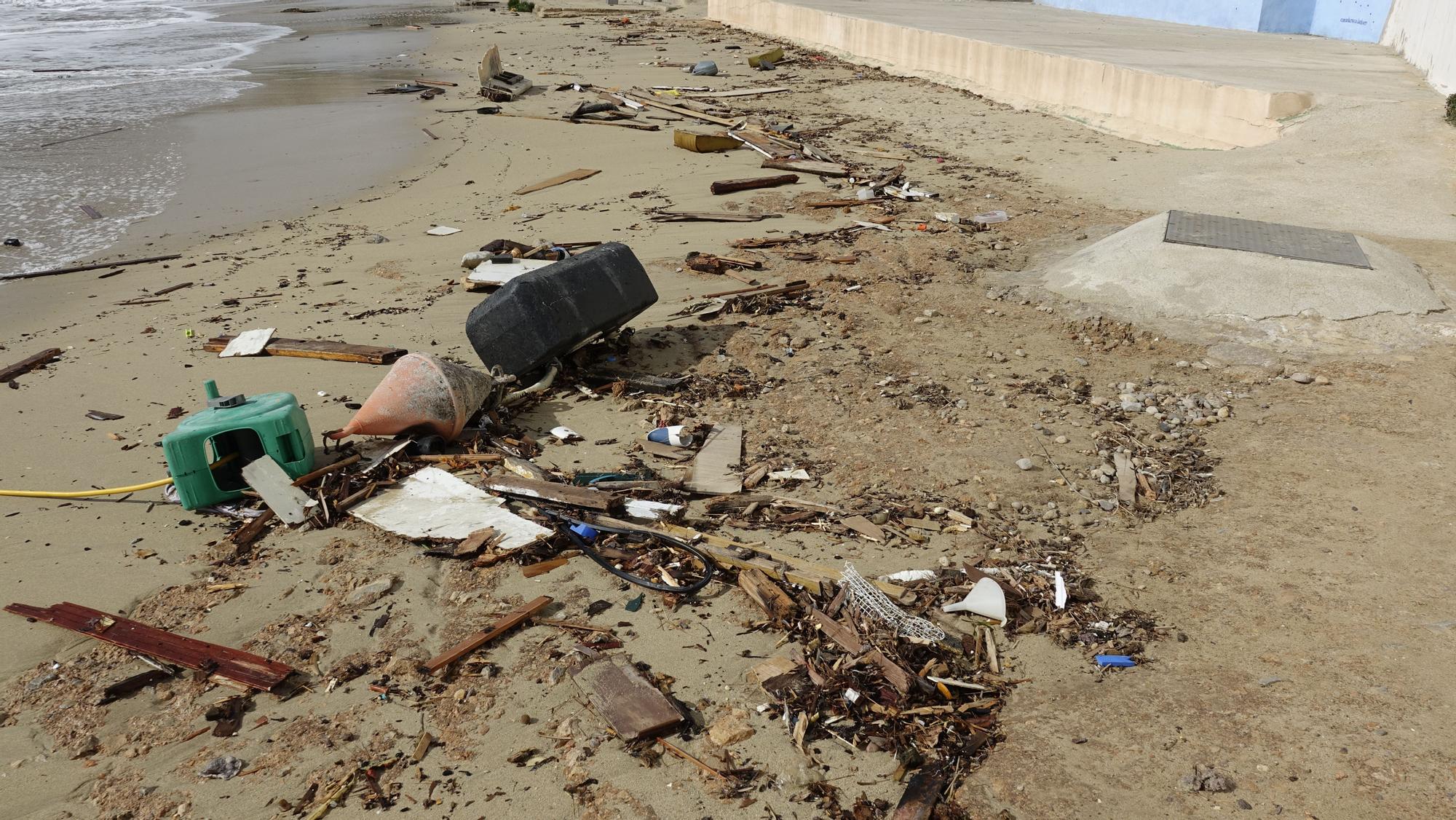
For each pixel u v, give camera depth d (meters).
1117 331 8.57
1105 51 19.34
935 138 16.88
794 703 4.43
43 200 14.39
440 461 6.66
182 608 5.21
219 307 9.95
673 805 3.91
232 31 34.66
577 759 4.15
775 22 29.97
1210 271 8.89
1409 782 3.84
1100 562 5.42
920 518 5.89
